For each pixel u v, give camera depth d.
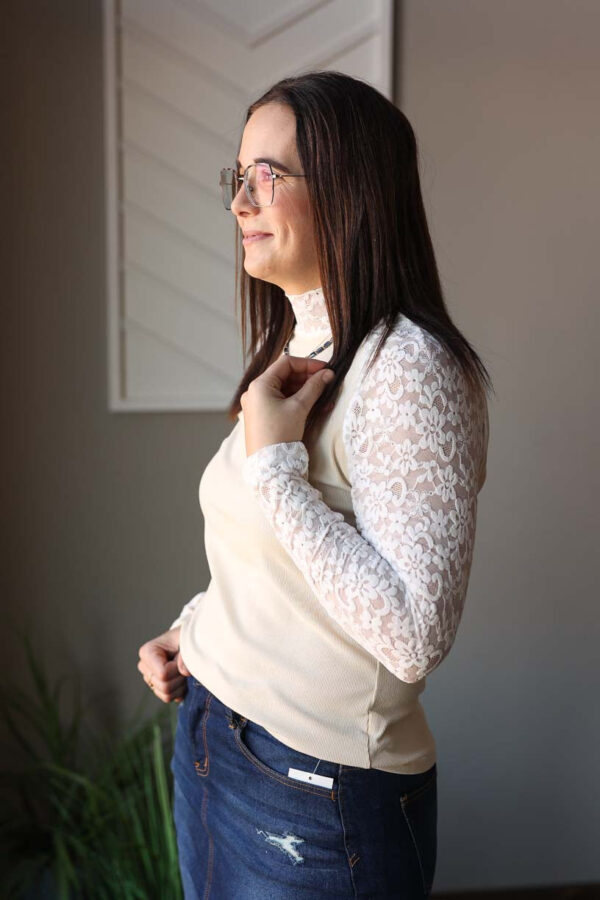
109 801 2.03
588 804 2.37
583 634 2.32
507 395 2.25
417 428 0.93
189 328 2.21
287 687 1.05
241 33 2.12
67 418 2.23
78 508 2.25
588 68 2.19
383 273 1.04
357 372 1.02
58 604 2.27
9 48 2.11
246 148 1.09
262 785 1.07
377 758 1.04
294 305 1.19
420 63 2.17
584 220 2.22
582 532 2.30
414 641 0.90
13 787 2.28
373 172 1.04
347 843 1.04
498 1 2.16
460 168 2.19
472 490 0.95
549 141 2.20
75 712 2.28
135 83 2.13
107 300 2.20
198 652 1.18
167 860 1.98
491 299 2.23
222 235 2.19
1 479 2.23
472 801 2.36
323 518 0.95
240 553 1.10
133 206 2.17
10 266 2.17
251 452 0.99
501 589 2.30
